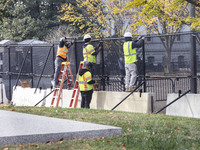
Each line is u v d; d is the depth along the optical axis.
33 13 57.56
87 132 6.28
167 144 6.09
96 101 13.92
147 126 7.84
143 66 12.65
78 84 14.70
